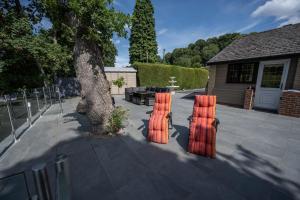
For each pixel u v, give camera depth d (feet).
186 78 69.31
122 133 14.61
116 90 50.88
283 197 6.98
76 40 12.77
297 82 21.79
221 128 16.29
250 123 18.04
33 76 34.42
